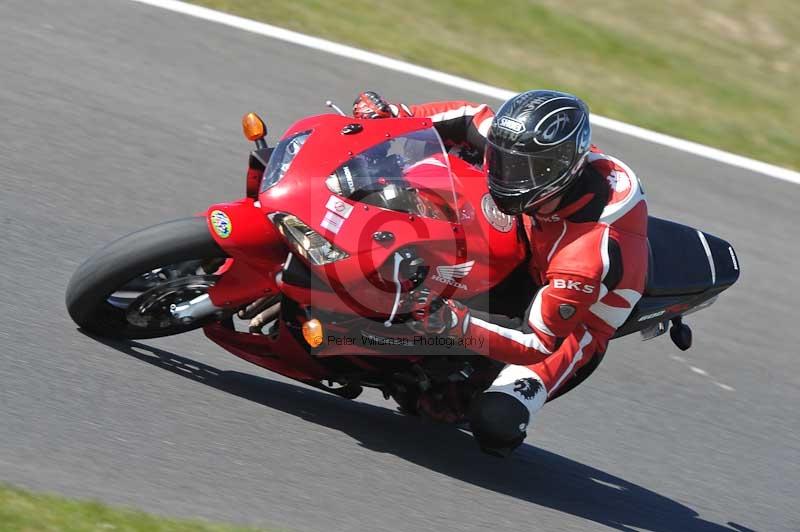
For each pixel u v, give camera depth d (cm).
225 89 3148
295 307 1592
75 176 2441
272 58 3441
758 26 4859
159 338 1845
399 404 1861
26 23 3219
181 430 1520
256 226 1537
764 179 3612
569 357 1655
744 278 2964
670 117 3891
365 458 1627
